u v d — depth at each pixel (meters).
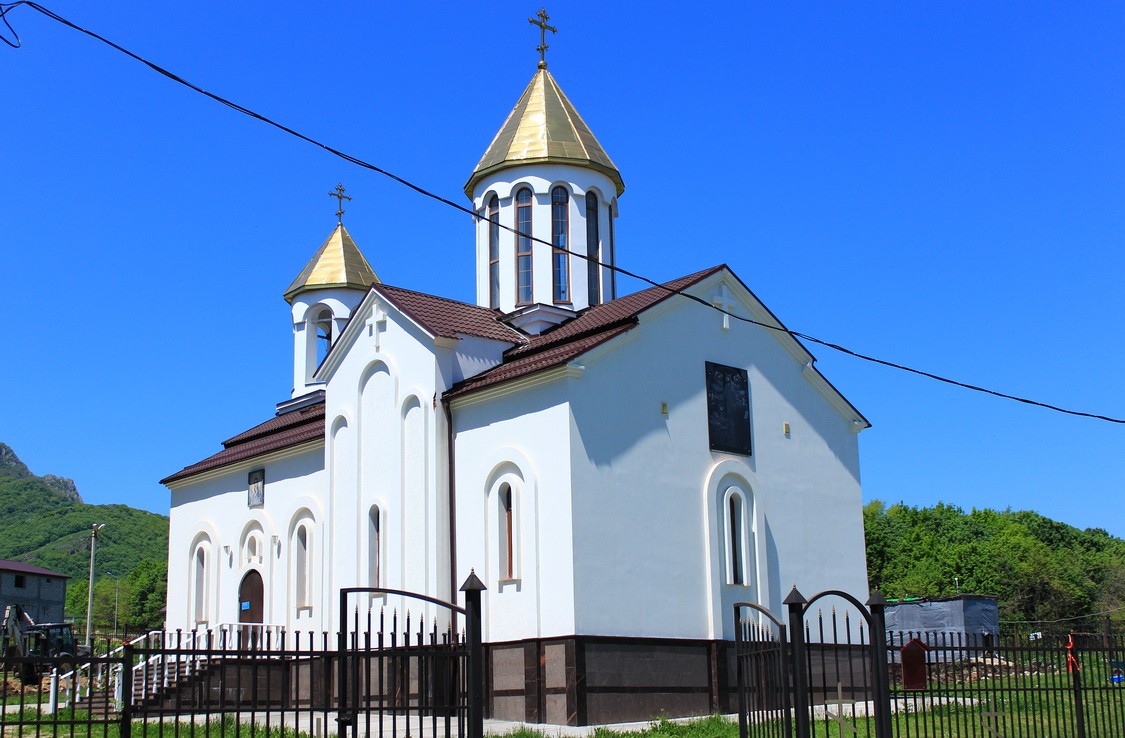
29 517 160.38
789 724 14.78
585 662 24.09
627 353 26.80
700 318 28.73
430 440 28.20
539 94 34.66
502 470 26.66
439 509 27.55
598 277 33.66
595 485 25.36
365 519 29.86
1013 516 104.56
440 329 28.64
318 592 32.47
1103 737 19.34
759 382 29.81
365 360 30.73
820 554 30.12
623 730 22.59
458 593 27.09
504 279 33.12
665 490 26.75
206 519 38.25
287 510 34.56
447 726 15.17
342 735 14.48
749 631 17.56
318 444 33.62
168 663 31.22
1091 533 110.06
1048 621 69.75
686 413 27.72
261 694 31.97
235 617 35.94
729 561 27.64
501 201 33.53
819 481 30.70
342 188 42.84
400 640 27.73
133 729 20.75
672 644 25.88
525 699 24.88
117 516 158.50
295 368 41.47
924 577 77.88
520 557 25.78
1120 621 70.00
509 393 26.78
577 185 33.34
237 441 39.91
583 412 25.55
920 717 22.61
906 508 102.69
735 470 28.38
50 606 82.00
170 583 39.12
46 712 26.30
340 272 40.97
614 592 25.06
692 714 25.78
